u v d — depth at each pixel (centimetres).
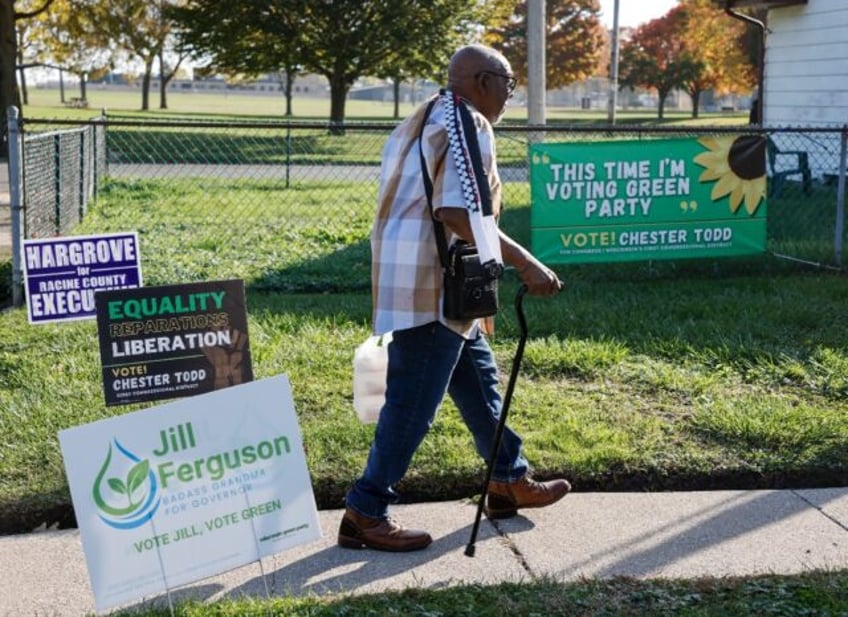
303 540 405
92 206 1481
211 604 398
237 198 1634
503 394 629
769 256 1052
